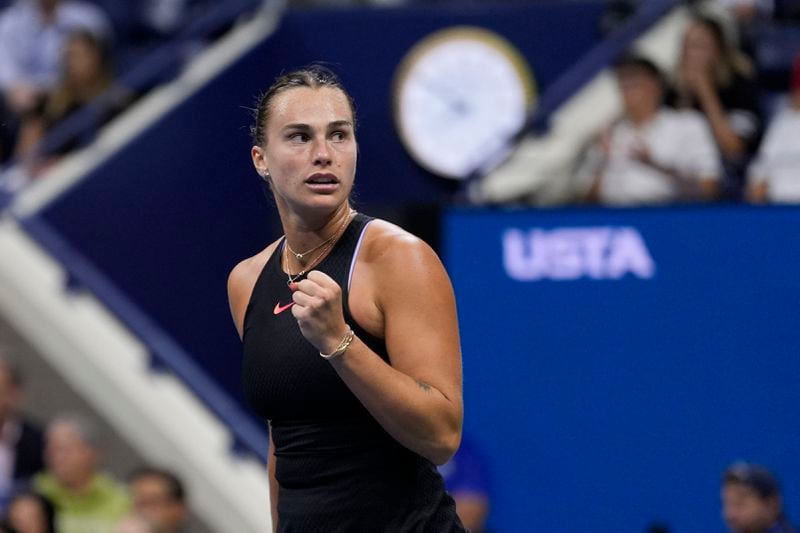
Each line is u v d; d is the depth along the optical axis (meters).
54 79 34.53
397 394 9.59
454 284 22.88
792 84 27.11
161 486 22.75
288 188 10.24
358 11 33.94
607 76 28.08
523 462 22.62
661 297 22.48
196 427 26.61
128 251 31.69
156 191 32.16
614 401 22.53
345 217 10.55
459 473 22.23
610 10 32.09
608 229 22.61
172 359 27.12
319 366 10.20
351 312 10.21
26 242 28.83
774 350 22.23
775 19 30.34
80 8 35.47
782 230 22.25
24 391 27.41
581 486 22.55
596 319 22.61
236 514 25.47
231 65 33.59
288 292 10.53
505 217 22.80
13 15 34.66
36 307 27.92
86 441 24.06
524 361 22.73
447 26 33.41
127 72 35.59
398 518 10.43
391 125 33.41
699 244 22.45
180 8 36.69
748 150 25.97
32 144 32.59
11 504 23.58
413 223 28.50
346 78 33.88
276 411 10.50
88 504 23.97
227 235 33.22
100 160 31.42
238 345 33.31
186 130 32.72
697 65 25.94
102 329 27.75
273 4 34.62
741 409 22.28
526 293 22.70
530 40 32.97
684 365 22.44
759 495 19.47
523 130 27.16
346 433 10.37
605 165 26.02
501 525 22.47
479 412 22.72
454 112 32.16
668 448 22.41
